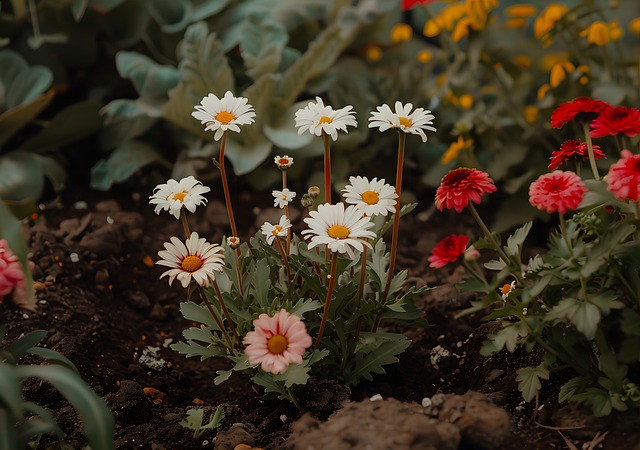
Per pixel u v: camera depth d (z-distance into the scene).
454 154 1.32
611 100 1.27
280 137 1.34
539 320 0.90
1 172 1.31
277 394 0.99
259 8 1.45
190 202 0.91
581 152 0.92
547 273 0.87
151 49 1.48
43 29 1.44
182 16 1.47
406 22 1.82
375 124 0.90
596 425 0.90
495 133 1.36
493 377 1.01
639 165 0.82
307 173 1.41
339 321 0.95
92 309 1.15
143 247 1.28
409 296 0.99
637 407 0.89
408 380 1.05
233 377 1.07
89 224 1.27
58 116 1.35
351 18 1.46
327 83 1.45
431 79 1.64
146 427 0.96
